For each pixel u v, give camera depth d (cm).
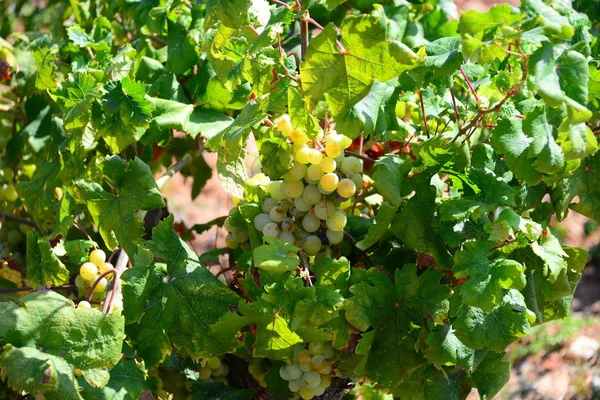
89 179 128
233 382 147
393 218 121
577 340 250
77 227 137
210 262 144
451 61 116
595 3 142
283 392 135
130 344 123
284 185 121
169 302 122
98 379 113
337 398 137
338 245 126
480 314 116
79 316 114
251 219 124
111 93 127
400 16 148
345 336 120
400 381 123
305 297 116
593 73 118
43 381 109
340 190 118
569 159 110
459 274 113
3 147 165
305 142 117
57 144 147
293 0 125
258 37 114
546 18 112
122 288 119
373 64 109
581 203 124
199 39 140
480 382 125
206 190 309
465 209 115
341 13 152
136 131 128
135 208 125
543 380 236
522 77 114
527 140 115
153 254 122
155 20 144
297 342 121
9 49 161
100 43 141
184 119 133
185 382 145
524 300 122
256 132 119
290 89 113
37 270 129
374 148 143
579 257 127
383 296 120
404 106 135
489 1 381
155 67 140
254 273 126
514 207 122
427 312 120
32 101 159
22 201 153
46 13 179
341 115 112
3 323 112
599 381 239
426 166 121
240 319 119
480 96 124
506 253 119
